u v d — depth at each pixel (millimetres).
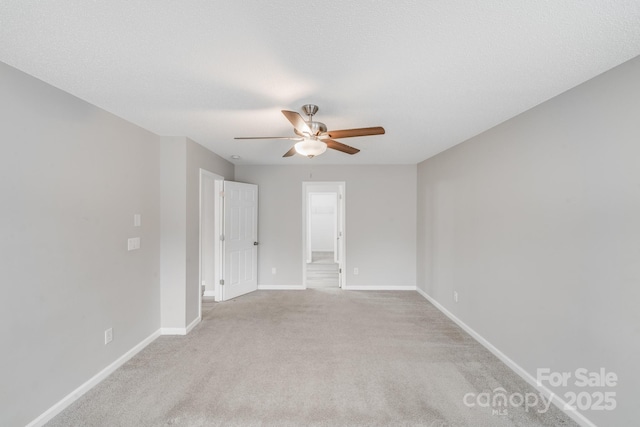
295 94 2119
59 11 1238
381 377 2436
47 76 1829
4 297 1656
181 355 2801
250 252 5047
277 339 3164
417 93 2092
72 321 2105
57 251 1984
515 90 2025
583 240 1883
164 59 1647
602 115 1762
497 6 1217
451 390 2264
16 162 1720
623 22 1304
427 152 4160
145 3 1193
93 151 2307
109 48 1533
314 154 2342
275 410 2027
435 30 1382
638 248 1570
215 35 1425
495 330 2828
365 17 1290
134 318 2814
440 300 4148
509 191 2623
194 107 2365
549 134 2168
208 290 4930
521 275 2461
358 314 3949
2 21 1296
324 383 2346
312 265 7855
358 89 2031
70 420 1921
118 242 2594
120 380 2381
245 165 5273
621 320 1652
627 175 1622
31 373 1808
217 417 1954
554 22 1314
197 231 3590
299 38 1452
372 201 5246
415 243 5230
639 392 1562
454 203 3713
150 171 3070
